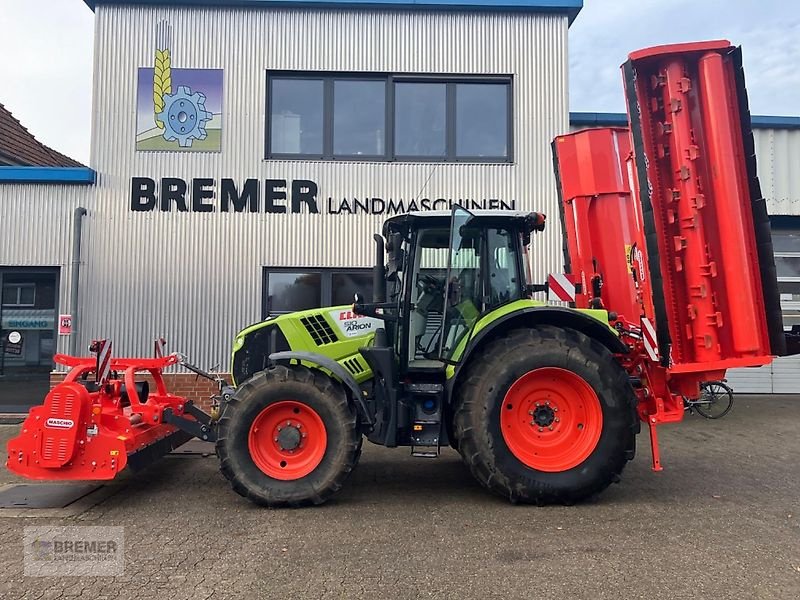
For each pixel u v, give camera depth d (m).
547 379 4.88
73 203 8.92
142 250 8.93
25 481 5.51
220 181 9.05
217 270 8.98
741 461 6.29
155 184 8.99
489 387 4.75
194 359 8.89
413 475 5.75
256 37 9.17
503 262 5.40
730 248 4.78
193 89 9.09
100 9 9.06
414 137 9.34
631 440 4.77
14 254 8.84
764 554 3.75
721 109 4.78
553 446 4.84
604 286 6.02
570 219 6.34
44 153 13.14
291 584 3.33
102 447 4.63
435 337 5.20
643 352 5.18
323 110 9.30
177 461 6.28
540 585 3.31
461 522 4.36
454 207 5.14
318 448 4.77
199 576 3.44
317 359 4.83
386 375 4.93
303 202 9.12
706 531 4.16
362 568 3.54
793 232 11.33
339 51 9.23
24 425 4.61
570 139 6.24
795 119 10.86
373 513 4.58
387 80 9.31
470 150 9.37
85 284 8.86
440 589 3.27
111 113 9.02
